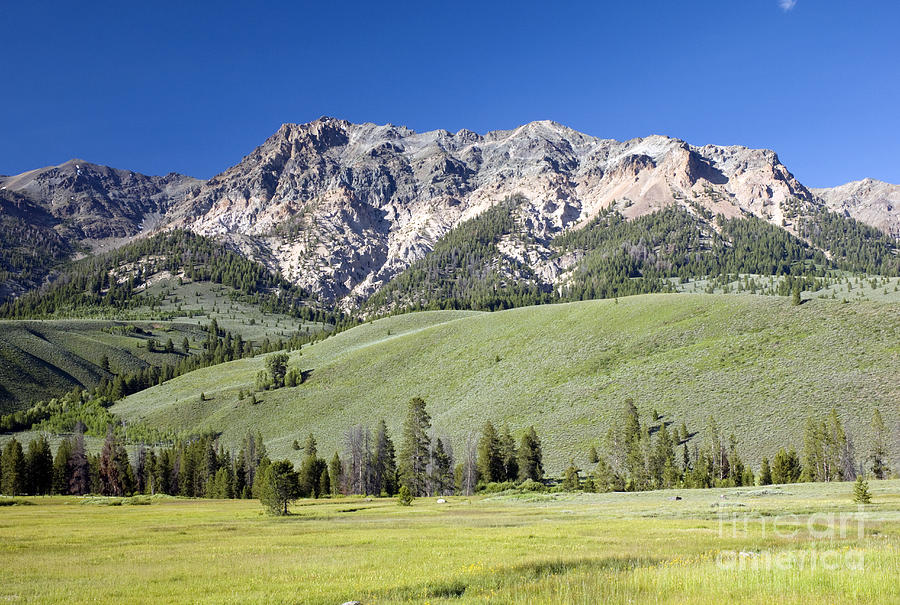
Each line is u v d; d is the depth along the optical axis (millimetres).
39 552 38938
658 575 22234
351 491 116375
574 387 150250
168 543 42938
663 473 97688
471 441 121125
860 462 89562
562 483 103938
